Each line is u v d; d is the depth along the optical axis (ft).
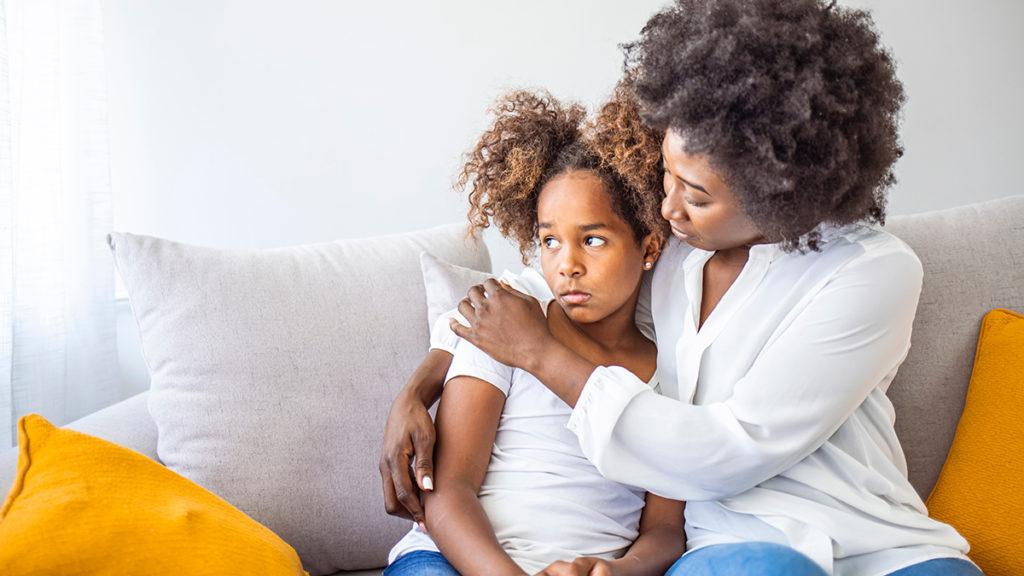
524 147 3.96
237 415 4.52
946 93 7.60
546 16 7.27
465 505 3.58
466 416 3.79
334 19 7.19
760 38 3.17
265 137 7.23
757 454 3.44
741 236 3.53
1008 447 4.33
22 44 6.22
